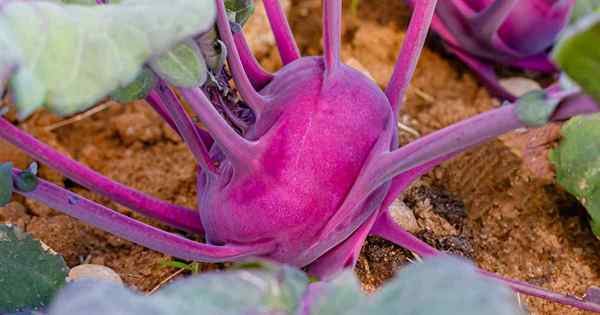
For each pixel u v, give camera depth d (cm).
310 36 71
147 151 66
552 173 62
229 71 53
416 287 42
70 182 64
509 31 65
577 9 43
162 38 44
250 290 43
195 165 64
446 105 67
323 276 54
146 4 45
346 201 50
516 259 60
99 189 53
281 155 50
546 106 44
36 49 43
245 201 50
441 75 69
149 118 67
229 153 49
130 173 64
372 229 55
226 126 48
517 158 63
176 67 46
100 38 44
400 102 54
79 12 44
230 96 52
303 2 72
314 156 50
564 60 42
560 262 60
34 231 60
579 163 59
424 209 61
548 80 69
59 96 43
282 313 43
